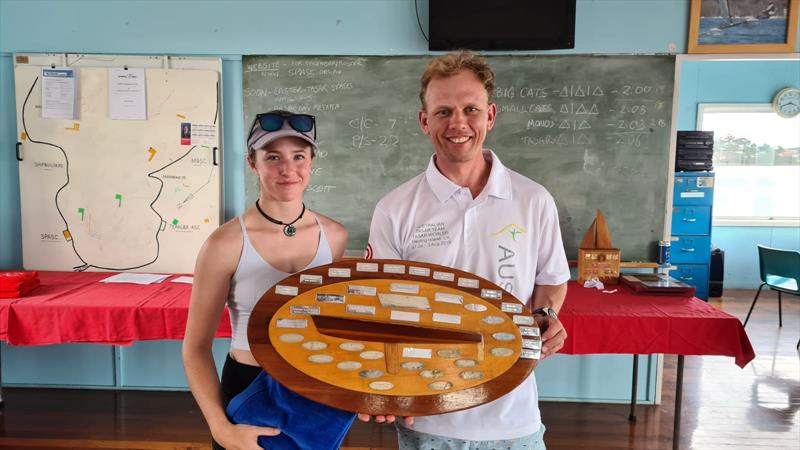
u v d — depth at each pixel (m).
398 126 3.21
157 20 3.15
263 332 1.05
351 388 0.92
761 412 3.19
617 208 3.21
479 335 1.08
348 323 1.08
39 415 3.01
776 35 3.03
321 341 1.04
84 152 3.17
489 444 1.34
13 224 3.29
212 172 3.18
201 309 1.29
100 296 2.66
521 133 3.17
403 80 3.17
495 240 1.35
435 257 1.37
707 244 5.57
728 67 5.97
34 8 3.14
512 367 0.99
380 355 1.01
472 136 1.27
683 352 2.43
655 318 2.42
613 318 2.44
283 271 1.34
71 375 3.35
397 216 1.39
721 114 6.14
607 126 3.15
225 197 3.27
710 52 3.06
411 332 1.08
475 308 1.15
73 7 3.14
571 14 3.00
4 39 3.17
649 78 3.11
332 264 1.25
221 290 1.30
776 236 6.14
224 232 1.31
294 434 1.04
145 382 3.35
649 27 3.08
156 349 3.32
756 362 3.99
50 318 2.50
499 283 1.36
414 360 1.00
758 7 3.01
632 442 2.82
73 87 3.12
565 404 3.28
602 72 3.11
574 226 3.23
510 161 3.20
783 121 6.07
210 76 3.12
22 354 3.33
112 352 3.33
